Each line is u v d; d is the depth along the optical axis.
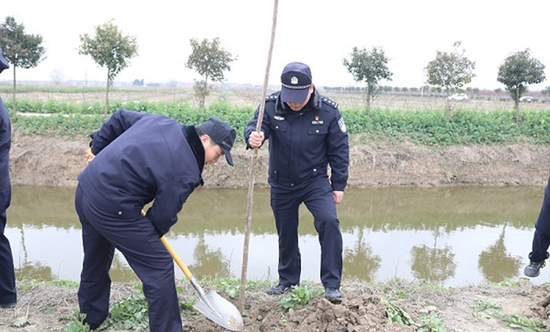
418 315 3.81
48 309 3.77
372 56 16.62
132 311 3.67
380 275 7.32
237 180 13.59
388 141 15.46
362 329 3.28
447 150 15.34
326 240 3.68
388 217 11.20
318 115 3.77
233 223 10.38
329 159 3.95
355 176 14.35
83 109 18.64
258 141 3.36
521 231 10.18
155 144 2.84
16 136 14.41
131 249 2.91
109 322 3.53
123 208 2.79
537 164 15.54
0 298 3.72
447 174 14.82
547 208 3.79
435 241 9.32
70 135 14.67
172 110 16.80
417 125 16.34
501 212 11.88
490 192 13.99
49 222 10.20
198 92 17.66
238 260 7.85
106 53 15.54
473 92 42.16
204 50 17.14
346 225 10.48
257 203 12.04
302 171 3.83
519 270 7.66
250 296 4.12
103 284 3.37
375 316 3.49
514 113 18.20
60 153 13.86
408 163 14.80
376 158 14.64
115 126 3.28
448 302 4.19
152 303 2.96
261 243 8.90
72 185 13.48
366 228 10.26
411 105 27.06
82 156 13.91
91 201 2.83
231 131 3.11
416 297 4.28
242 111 17.31
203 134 3.07
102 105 18.83
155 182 2.83
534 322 3.72
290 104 3.71
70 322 3.44
